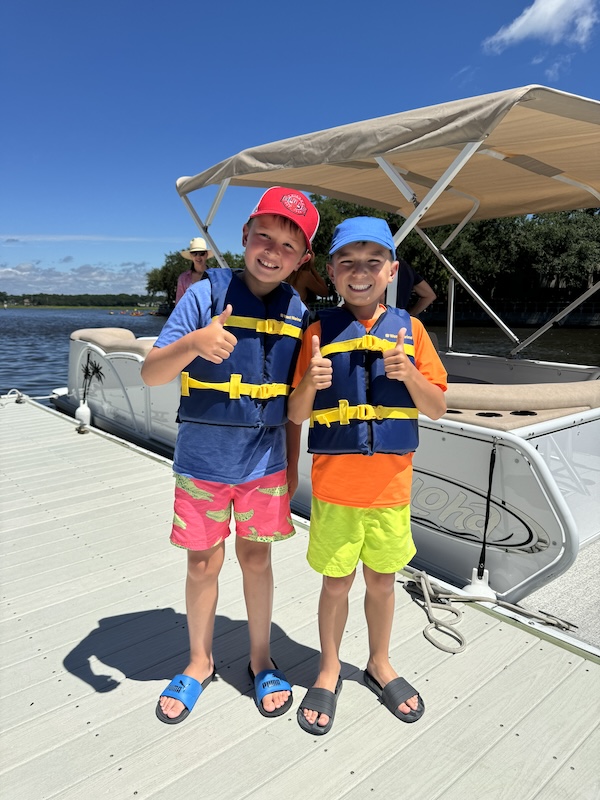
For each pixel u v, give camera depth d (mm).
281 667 1922
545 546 2352
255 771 1483
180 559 2736
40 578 2547
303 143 3191
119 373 5395
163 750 1552
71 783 1441
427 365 1686
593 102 2619
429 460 2689
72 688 1811
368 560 1667
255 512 1678
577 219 31953
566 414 2643
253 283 1605
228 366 1570
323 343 1629
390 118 2844
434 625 2156
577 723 1667
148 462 4301
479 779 1467
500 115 2428
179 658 1979
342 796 1412
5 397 6875
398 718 1674
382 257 1554
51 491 3686
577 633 2527
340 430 1591
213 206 4004
